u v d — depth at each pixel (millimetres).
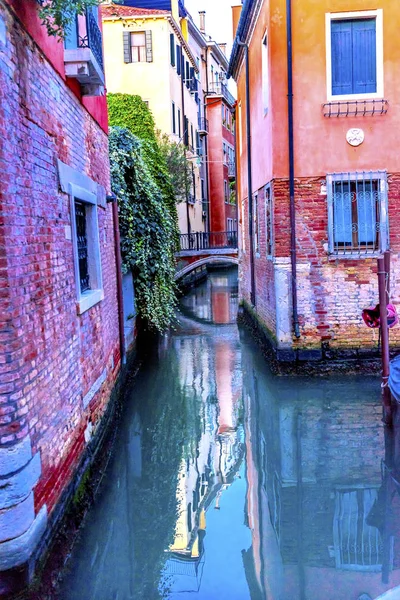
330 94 9531
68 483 5145
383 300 7434
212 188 37562
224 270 38406
